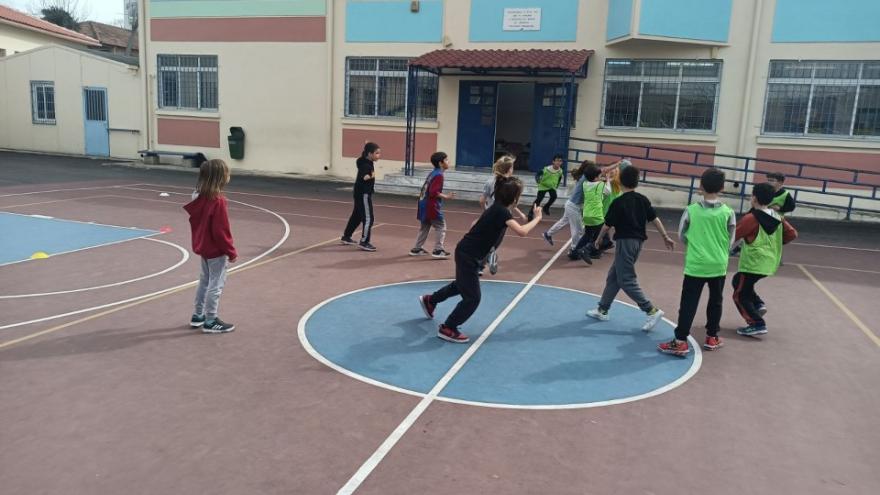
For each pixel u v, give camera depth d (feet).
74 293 23.62
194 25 71.10
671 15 52.49
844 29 51.83
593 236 31.99
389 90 65.26
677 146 56.59
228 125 71.56
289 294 24.57
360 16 64.49
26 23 100.42
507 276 29.19
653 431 14.35
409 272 28.99
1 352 17.61
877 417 15.58
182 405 14.73
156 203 47.16
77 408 14.40
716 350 20.10
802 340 21.45
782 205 26.73
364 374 16.93
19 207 43.16
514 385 16.62
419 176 59.21
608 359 18.88
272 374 16.70
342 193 57.98
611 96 57.93
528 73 57.98
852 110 52.75
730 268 33.53
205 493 11.30
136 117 77.97
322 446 13.08
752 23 53.52
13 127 85.56
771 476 12.63
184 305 22.56
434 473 12.21
